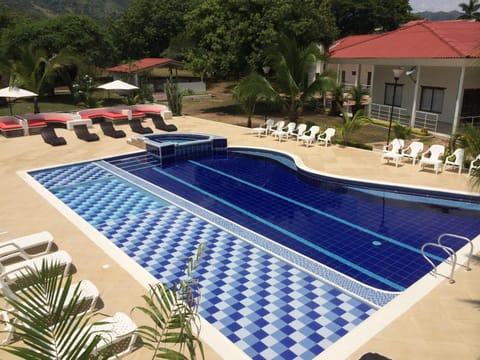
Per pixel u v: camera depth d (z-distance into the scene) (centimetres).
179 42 5488
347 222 1123
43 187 1310
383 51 2394
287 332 683
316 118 2738
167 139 2020
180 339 358
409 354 558
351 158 1602
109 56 4319
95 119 2373
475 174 871
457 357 551
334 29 2909
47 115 2238
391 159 1575
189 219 1151
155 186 1431
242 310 741
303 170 1472
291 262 902
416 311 652
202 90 4403
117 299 700
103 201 1288
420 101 2464
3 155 1711
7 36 3775
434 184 1282
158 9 6406
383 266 889
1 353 567
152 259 931
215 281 837
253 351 641
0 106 3159
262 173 1591
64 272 743
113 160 1703
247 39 2655
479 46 1305
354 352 564
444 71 2286
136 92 3328
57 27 3881
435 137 2059
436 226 1085
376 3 4922
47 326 322
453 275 756
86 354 314
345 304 756
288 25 2609
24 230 982
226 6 2764
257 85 2166
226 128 2248
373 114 2672
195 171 1620
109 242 924
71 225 1013
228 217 1165
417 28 2656
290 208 1232
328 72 2131
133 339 568
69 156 1706
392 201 1257
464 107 2266
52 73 2647
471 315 639
